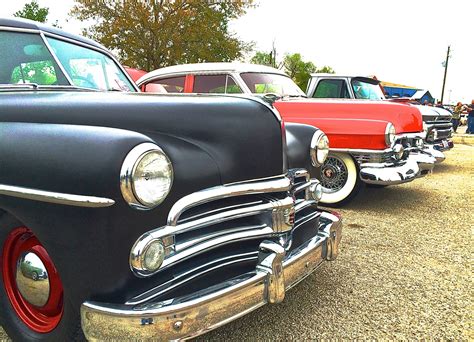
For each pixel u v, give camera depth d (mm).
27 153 1877
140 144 1735
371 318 2641
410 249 3920
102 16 20344
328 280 3188
